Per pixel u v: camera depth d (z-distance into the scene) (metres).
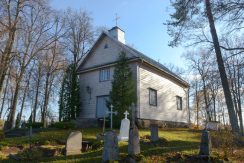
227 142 14.49
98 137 18.12
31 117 44.03
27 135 21.72
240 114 38.56
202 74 43.75
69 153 14.75
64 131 22.47
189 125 36.03
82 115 30.95
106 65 29.50
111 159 11.72
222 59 20.86
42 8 32.22
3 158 14.09
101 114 29.09
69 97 31.19
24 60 32.31
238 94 38.56
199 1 21.00
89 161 12.62
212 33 21.22
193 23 21.56
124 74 25.88
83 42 41.22
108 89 29.09
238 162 12.48
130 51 27.95
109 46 30.28
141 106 26.84
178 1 21.41
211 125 27.14
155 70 30.16
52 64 39.97
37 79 43.28
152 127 16.88
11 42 29.64
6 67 29.44
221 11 19.91
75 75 31.97
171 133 23.27
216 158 12.02
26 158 13.70
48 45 34.41
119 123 24.52
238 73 36.22
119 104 24.91
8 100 44.44
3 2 28.92
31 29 33.00
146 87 28.20
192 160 12.11
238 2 19.33
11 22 29.69
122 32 33.72
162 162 12.13
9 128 29.62
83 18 41.44
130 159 11.91
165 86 31.81
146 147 15.05
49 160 13.35
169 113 31.80
